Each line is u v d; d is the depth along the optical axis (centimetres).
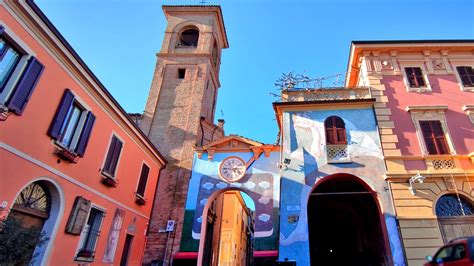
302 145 1466
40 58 925
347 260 1980
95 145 1217
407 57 1669
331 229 2106
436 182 1296
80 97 1118
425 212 1232
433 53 1664
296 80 1714
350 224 1998
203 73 2528
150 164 1802
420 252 1150
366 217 1630
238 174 1798
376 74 1620
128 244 1551
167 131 2227
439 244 1160
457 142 1384
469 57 1638
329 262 2006
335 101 1539
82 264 1126
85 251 1133
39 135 920
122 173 1439
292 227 1266
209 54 2614
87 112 1161
